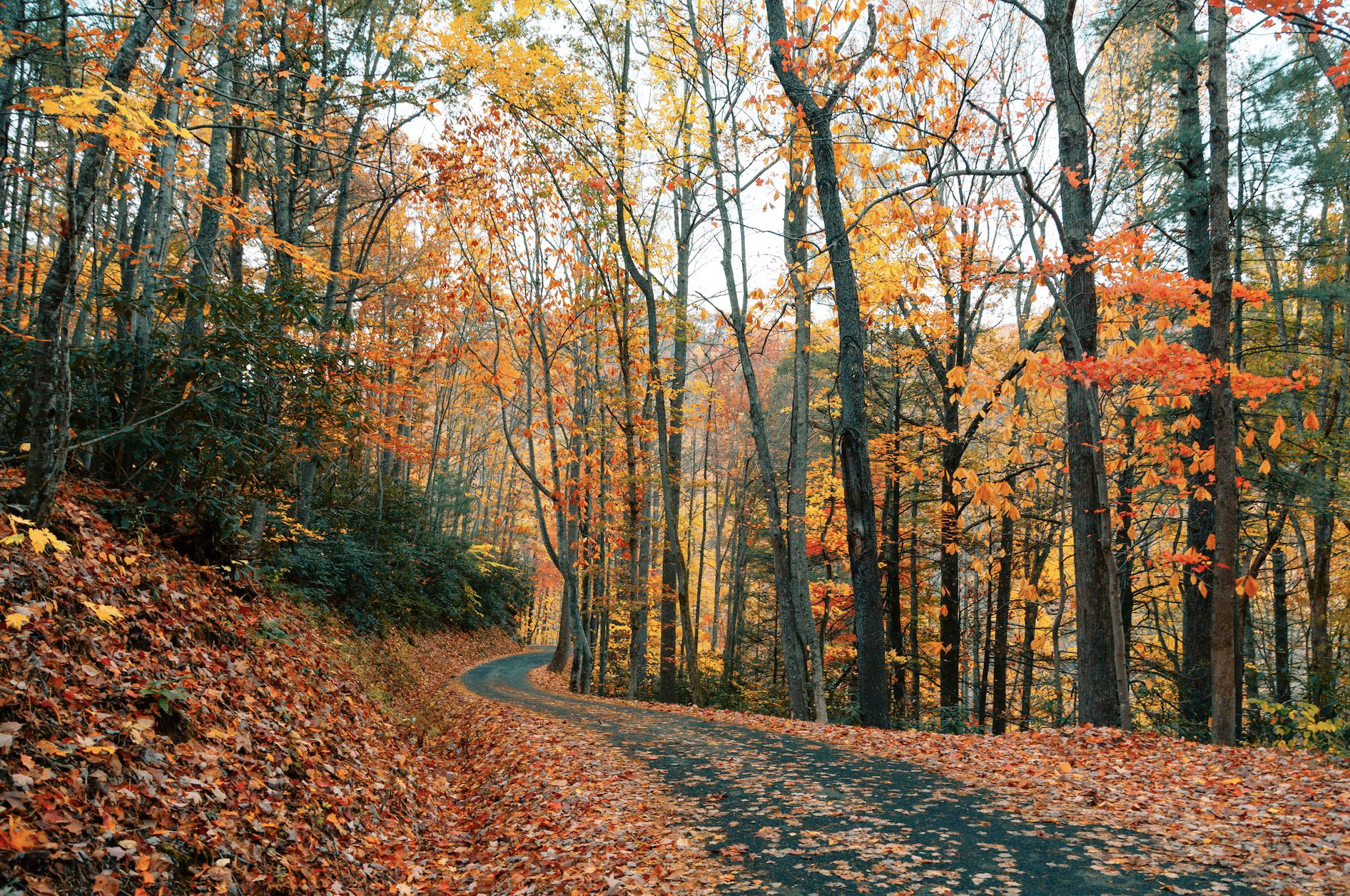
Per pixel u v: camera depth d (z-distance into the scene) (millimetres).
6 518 5035
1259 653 18781
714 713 12797
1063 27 9281
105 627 5051
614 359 18844
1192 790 5812
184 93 6844
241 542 9039
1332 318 15633
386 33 13102
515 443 35188
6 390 7004
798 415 13781
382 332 16844
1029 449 14781
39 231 10586
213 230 10672
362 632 16359
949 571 15625
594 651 24297
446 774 9023
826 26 10328
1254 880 3891
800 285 13234
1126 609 15078
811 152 11438
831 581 19703
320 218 17641
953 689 15711
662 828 5488
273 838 4398
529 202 16734
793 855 4676
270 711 6191
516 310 18000
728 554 29812
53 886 2855
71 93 4891
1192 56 11195
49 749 3416
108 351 7652
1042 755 7332
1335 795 5270
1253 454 12945
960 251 13516
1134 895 3789
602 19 15844
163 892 3316
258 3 10750
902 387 17984
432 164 14758
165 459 7809
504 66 13688
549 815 6180
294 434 9719
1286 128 12938
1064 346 9000
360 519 20922
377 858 5344
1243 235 13773
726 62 13109
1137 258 8188
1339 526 16328
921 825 5180
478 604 31641
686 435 33406
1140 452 10406
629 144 15398
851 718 16328
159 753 4203
